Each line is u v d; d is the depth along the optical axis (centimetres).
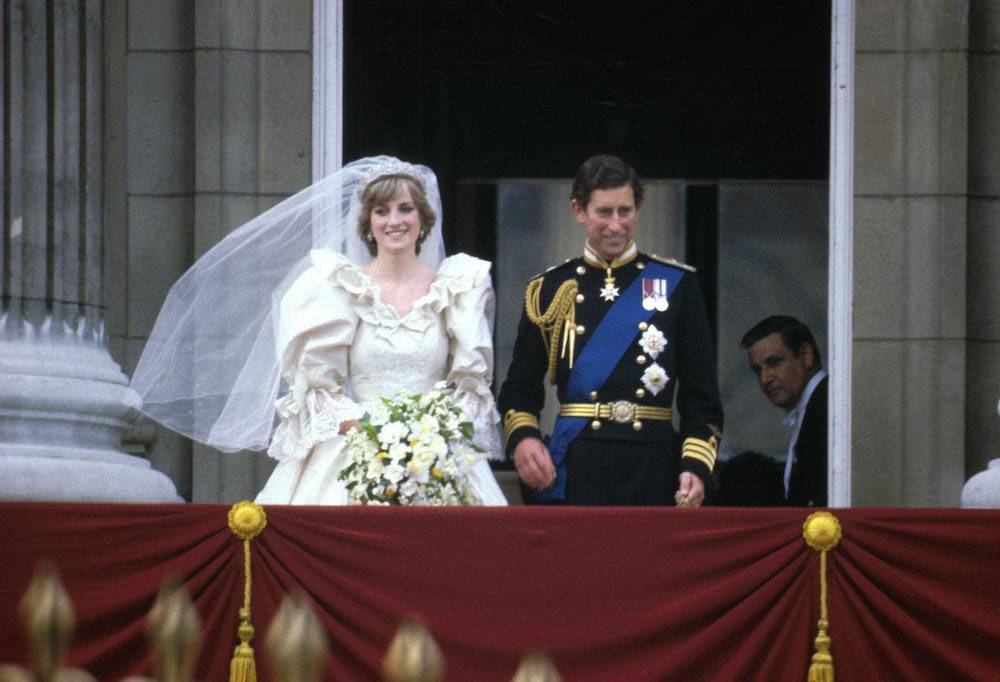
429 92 4466
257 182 3180
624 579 2052
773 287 4472
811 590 2061
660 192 4519
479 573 2053
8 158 2520
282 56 3200
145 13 3238
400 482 2252
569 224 4484
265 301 2919
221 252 2919
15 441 2416
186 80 3228
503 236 4488
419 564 2058
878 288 3167
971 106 3203
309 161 3188
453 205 4475
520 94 4497
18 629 2070
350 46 4078
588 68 4494
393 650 905
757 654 2047
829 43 4478
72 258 2564
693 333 2533
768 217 4494
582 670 2036
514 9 4425
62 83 2567
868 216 3177
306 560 2070
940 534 2056
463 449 2309
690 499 2427
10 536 2083
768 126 4497
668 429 2517
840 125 3203
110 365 2591
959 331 3147
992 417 3167
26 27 2541
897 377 3153
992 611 2047
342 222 2828
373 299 2561
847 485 3147
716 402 2516
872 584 2056
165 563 2078
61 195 2555
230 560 2081
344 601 2055
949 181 3169
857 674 2050
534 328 2567
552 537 2059
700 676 2044
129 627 2069
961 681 2045
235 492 3111
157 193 3216
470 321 2564
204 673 2066
